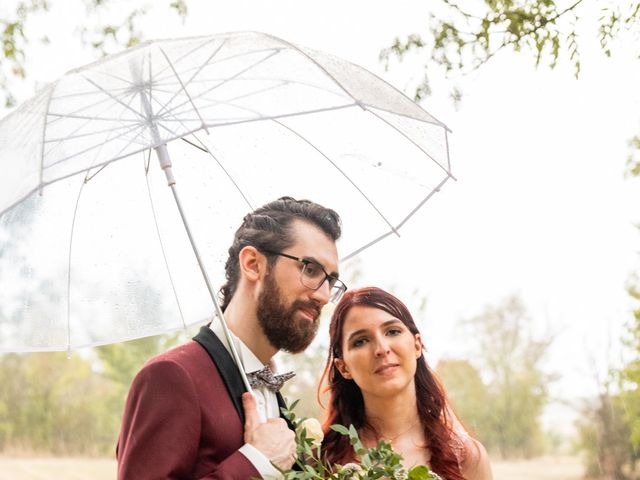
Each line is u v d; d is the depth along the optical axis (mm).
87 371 20703
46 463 19234
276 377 2262
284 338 2203
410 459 2637
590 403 16109
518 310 19969
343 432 2100
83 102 1980
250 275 2213
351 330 2635
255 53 2074
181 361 2105
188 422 2035
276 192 2467
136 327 2451
